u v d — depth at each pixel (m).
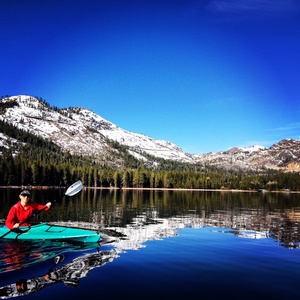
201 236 14.27
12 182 102.94
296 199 62.81
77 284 7.19
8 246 10.69
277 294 6.91
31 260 9.05
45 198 42.91
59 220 19.17
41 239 11.70
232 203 43.28
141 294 6.72
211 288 7.20
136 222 18.98
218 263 9.38
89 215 22.22
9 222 12.34
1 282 7.26
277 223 19.77
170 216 23.17
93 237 12.31
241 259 9.93
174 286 7.27
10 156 114.06
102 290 6.87
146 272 8.25
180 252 10.70
